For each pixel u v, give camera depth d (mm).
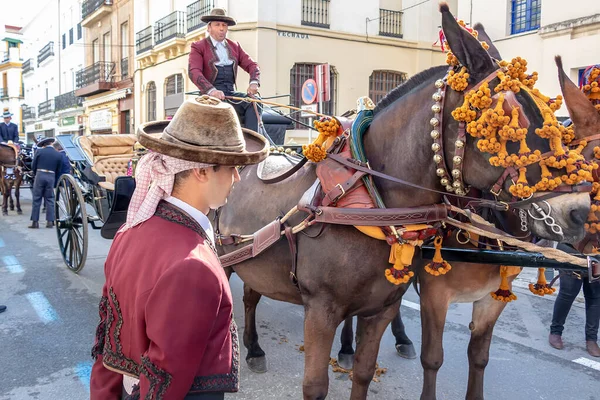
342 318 2643
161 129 2250
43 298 5746
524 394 3842
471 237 2977
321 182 2605
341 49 15633
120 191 5391
